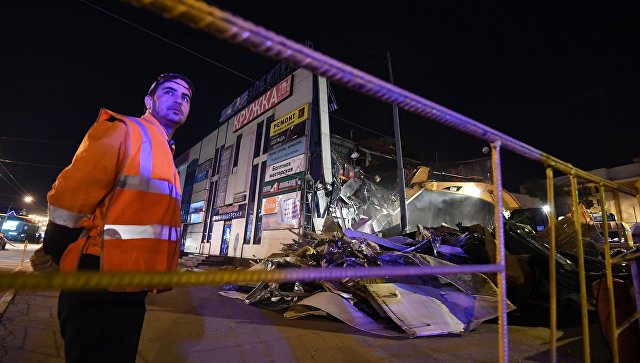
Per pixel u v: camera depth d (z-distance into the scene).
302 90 13.68
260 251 13.67
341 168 14.57
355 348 3.25
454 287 4.93
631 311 2.17
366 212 13.61
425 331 3.69
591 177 1.72
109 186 1.24
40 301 5.08
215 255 17.28
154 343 3.29
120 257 1.21
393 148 17.58
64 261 1.18
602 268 5.54
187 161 24.72
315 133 12.93
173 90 1.74
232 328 3.94
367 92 0.83
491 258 5.53
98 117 1.33
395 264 5.34
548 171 1.43
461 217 11.52
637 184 2.15
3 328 3.55
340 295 4.68
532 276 5.28
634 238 2.47
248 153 16.47
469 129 1.10
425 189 11.73
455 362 2.90
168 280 0.59
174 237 1.45
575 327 4.23
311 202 12.03
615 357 1.74
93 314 1.15
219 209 18.11
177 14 0.55
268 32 0.64
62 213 1.15
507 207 10.48
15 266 9.86
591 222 7.70
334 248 6.12
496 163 1.19
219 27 0.59
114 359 1.16
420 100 0.93
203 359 2.88
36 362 2.68
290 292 5.51
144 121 1.52
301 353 3.09
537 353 3.16
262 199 14.24
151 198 1.34
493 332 3.96
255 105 16.78
